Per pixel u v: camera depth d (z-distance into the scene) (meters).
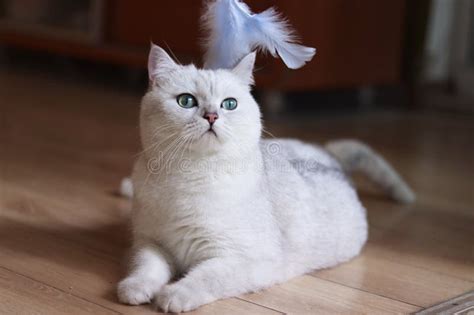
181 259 1.59
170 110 1.50
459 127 3.75
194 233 1.54
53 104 3.88
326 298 1.57
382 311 1.51
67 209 2.15
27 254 1.76
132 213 1.68
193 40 3.79
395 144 3.30
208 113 1.48
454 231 2.12
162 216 1.55
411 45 4.04
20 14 4.81
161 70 1.56
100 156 2.84
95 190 2.38
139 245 1.61
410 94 4.13
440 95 4.19
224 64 1.66
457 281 1.71
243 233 1.53
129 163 2.75
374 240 2.00
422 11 3.96
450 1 4.11
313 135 3.38
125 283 1.49
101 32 4.27
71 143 3.04
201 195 1.51
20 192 2.30
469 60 4.11
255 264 1.53
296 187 1.71
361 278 1.70
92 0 4.28
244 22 1.62
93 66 4.91
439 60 4.19
